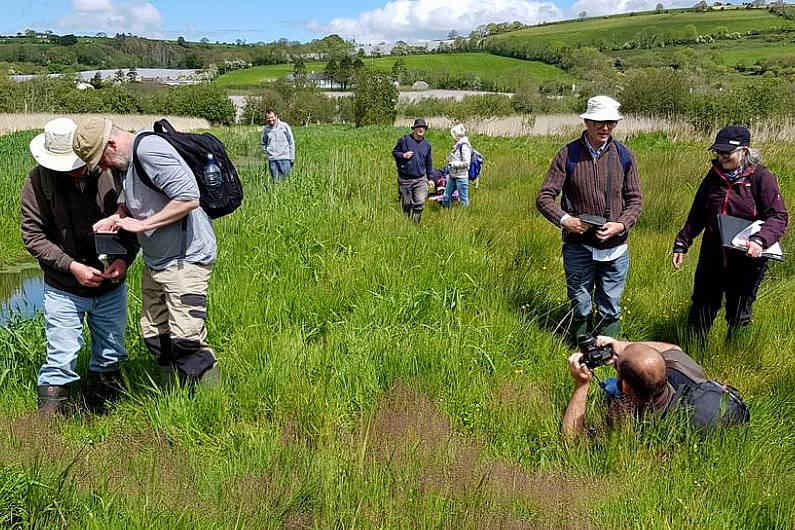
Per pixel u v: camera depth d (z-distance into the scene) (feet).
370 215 29.73
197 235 13.65
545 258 24.25
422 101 186.80
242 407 13.85
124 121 168.14
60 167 12.78
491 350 16.12
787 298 19.58
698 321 17.47
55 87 188.75
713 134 79.20
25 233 13.19
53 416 13.21
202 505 9.89
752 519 10.09
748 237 15.88
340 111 189.26
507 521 9.61
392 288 19.93
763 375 15.12
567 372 15.10
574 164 17.60
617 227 17.04
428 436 12.17
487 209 36.04
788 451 11.98
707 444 11.53
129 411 13.96
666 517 9.96
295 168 46.75
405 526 9.69
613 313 18.10
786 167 43.21
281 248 23.75
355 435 12.62
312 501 10.22
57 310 13.66
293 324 18.35
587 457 11.80
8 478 9.78
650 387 11.81
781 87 87.15
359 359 15.11
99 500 9.93
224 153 13.96
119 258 13.69
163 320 14.40
